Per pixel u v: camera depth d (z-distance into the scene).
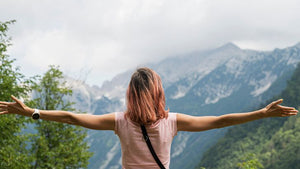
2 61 15.56
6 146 15.26
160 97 2.30
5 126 15.12
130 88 2.31
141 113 2.24
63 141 23.08
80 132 23.53
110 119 2.32
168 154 2.35
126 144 2.32
